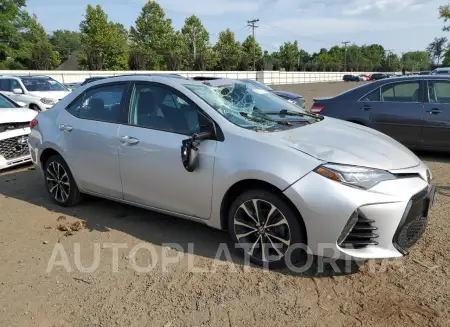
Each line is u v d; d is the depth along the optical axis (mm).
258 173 3203
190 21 61719
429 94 6926
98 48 46312
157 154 3818
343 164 3086
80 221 4488
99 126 4348
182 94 3826
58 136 4738
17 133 6621
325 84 52188
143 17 57312
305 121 4039
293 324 2711
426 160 7047
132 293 3117
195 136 3500
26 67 48000
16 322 2824
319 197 3008
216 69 58656
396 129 7156
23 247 3936
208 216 3639
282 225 3264
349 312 2816
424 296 2959
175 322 2766
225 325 2719
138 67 40938
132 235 4125
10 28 45344
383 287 3098
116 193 4320
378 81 7484
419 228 3350
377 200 2992
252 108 4027
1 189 5801
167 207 3926
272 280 3234
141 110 4098
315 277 3268
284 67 76875
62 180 4918
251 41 67750
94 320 2818
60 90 14758
